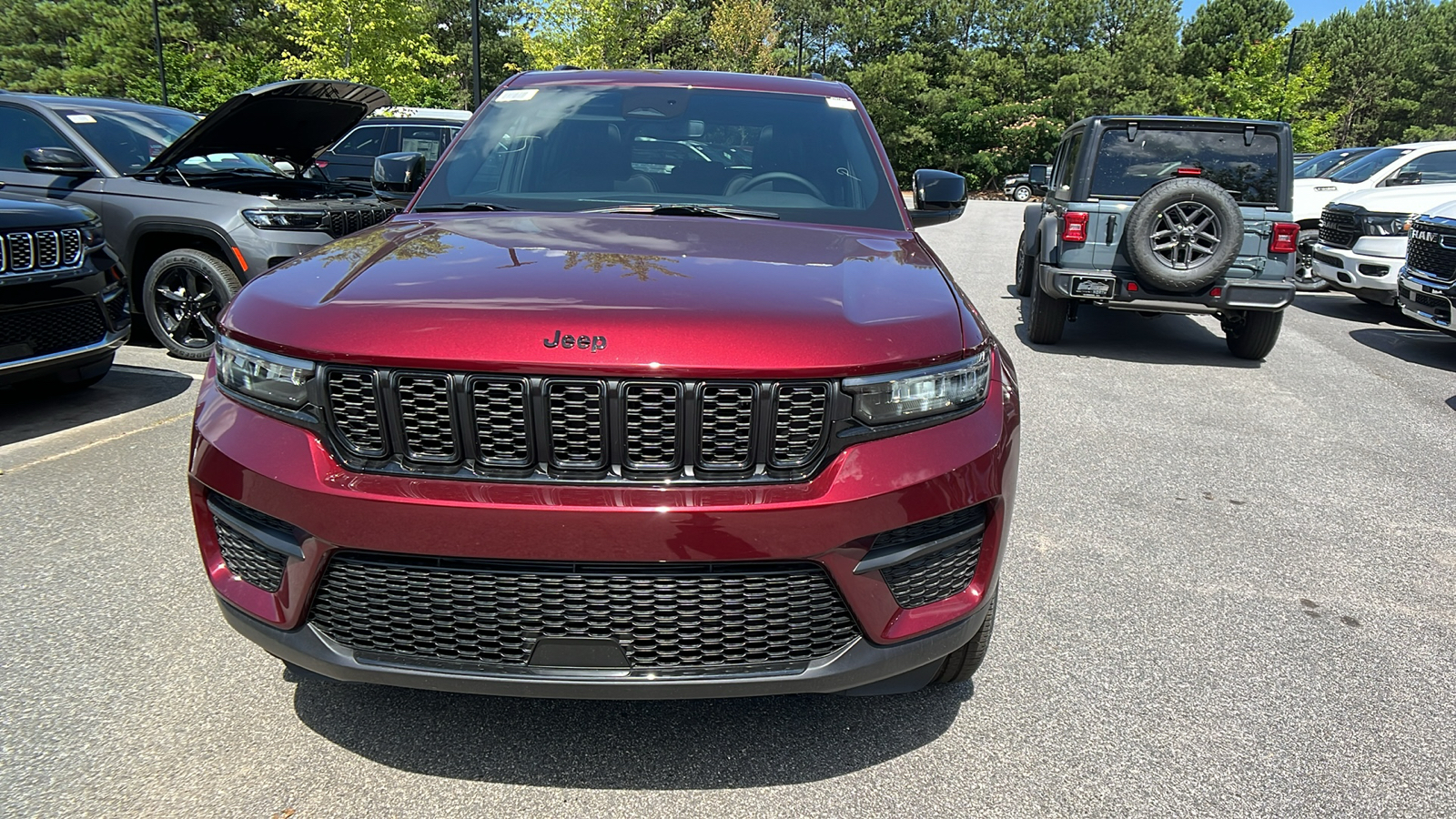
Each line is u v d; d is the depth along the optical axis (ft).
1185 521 13.46
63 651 9.02
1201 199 22.31
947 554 6.95
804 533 6.17
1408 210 30.94
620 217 9.50
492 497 6.04
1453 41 207.31
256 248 19.94
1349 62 203.62
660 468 6.15
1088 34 148.87
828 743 7.98
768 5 157.48
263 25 131.95
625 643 6.29
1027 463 15.83
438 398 6.15
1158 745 8.10
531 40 81.00
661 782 7.40
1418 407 20.36
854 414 6.34
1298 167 45.52
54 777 7.22
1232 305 23.11
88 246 16.48
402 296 6.63
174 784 7.20
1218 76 134.41
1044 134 137.28
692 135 11.13
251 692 8.45
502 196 10.44
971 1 149.28
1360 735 8.34
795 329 6.35
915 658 6.81
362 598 6.40
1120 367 23.72
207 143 21.02
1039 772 7.68
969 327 7.22
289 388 6.44
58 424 16.14
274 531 6.61
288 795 7.11
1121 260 23.85
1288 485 15.10
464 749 7.73
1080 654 9.61
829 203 10.36
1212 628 10.28
